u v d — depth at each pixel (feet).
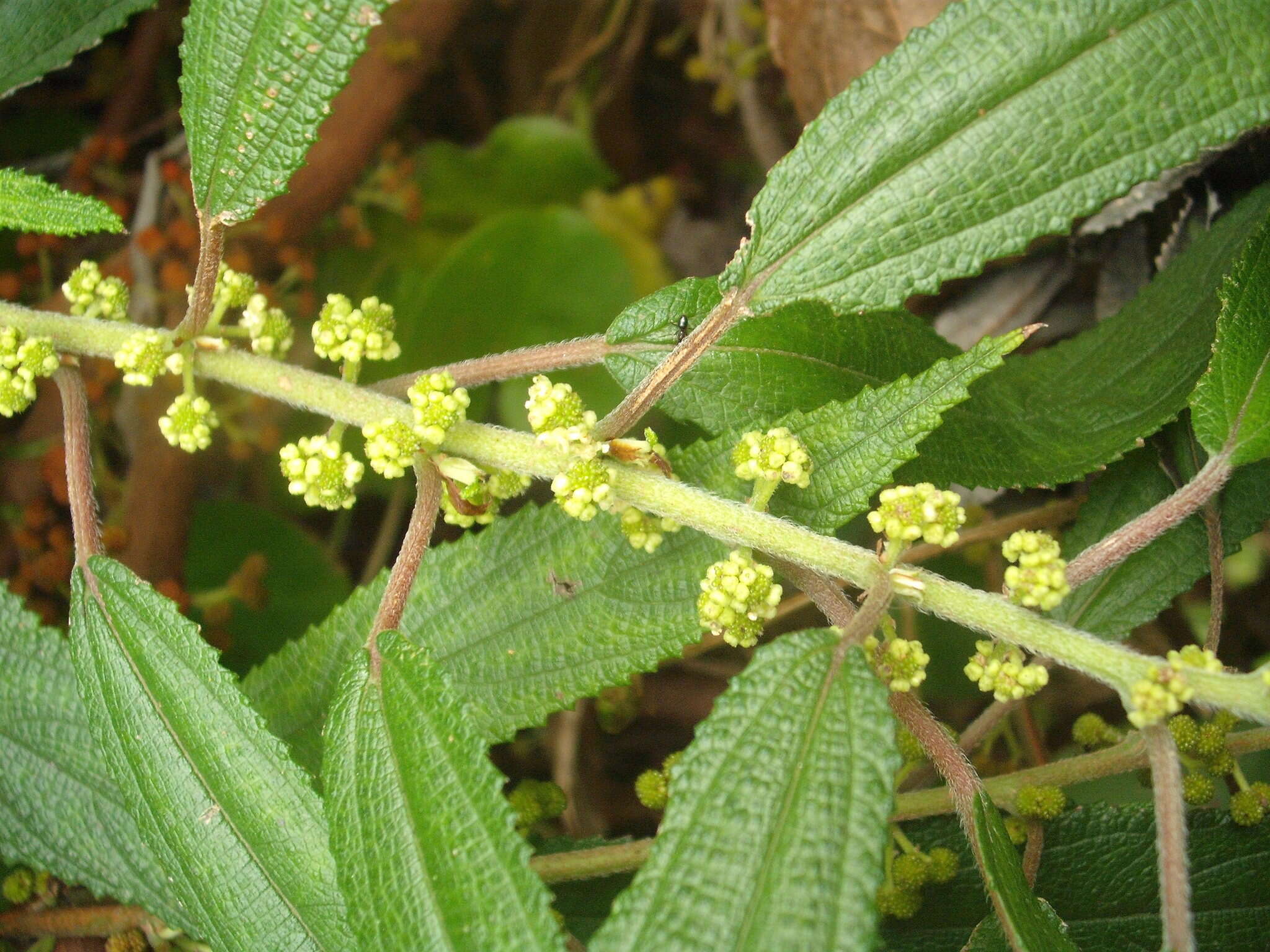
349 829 0.31
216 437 0.65
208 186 0.35
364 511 0.68
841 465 0.35
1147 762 0.41
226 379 0.38
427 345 0.62
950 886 0.43
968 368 0.34
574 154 0.69
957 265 0.34
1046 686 0.57
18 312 0.39
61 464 0.54
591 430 0.35
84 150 0.59
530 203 0.70
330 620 0.41
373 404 0.37
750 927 0.27
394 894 0.30
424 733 0.31
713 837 0.28
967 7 0.33
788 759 0.29
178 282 0.55
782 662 0.30
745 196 0.75
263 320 0.39
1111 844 0.42
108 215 0.35
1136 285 0.50
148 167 0.58
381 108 0.62
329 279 0.66
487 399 0.62
